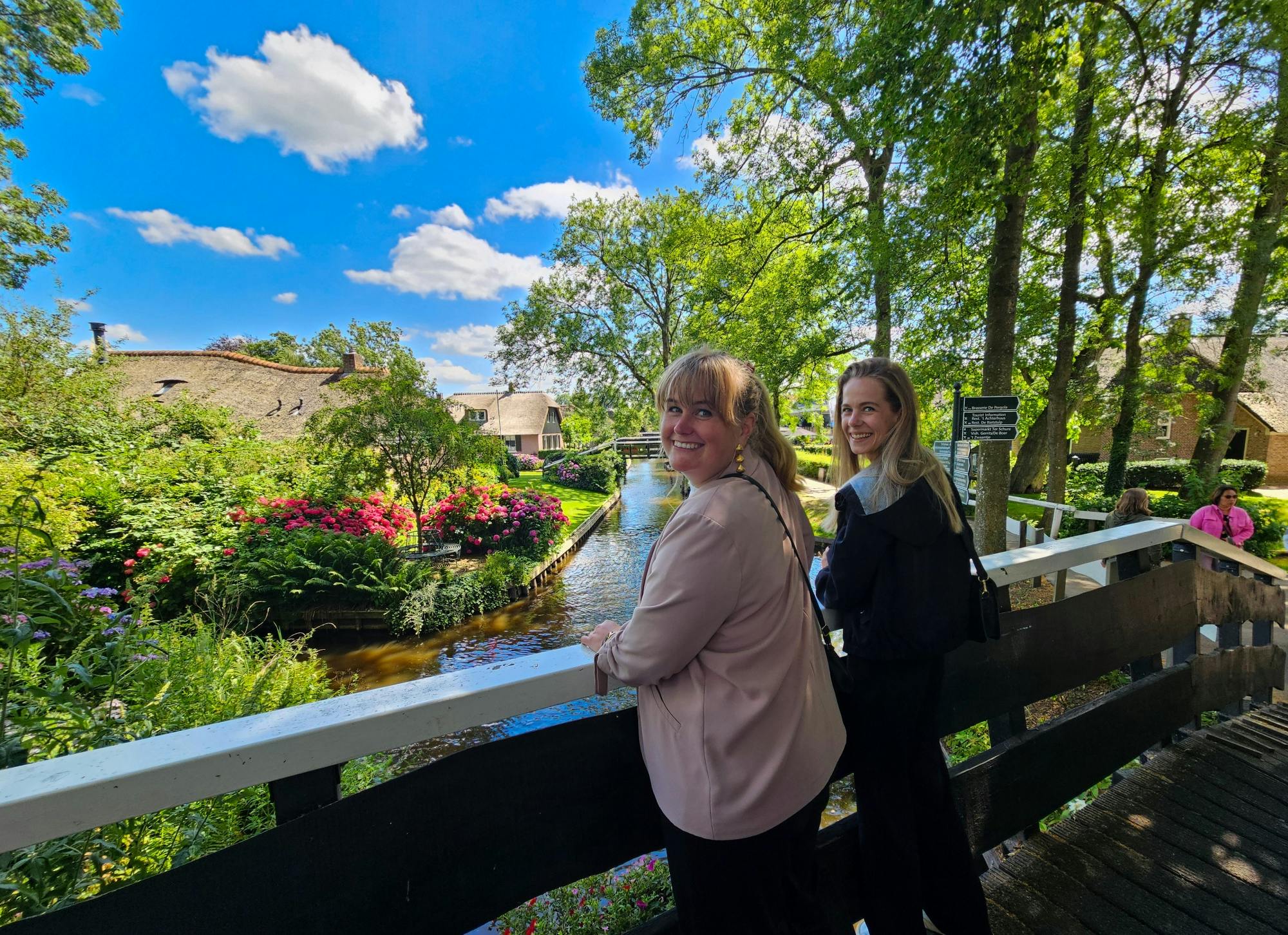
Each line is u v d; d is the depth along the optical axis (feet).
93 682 7.15
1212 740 7.40
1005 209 18.65
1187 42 23.97
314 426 34.99
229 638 13.96
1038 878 5.39
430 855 2.95
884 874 3.94
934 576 3.74
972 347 27.53
